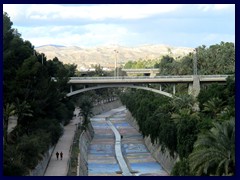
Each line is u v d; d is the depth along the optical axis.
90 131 142.62
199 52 184.25
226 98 95.38
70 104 135.75
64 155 86.94
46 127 90.19
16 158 63.38
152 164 99.62
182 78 129.50
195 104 104.50
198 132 72.94
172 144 86.81
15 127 78.69
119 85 133.62
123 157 108.62
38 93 87.94
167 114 100.50
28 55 100.50
